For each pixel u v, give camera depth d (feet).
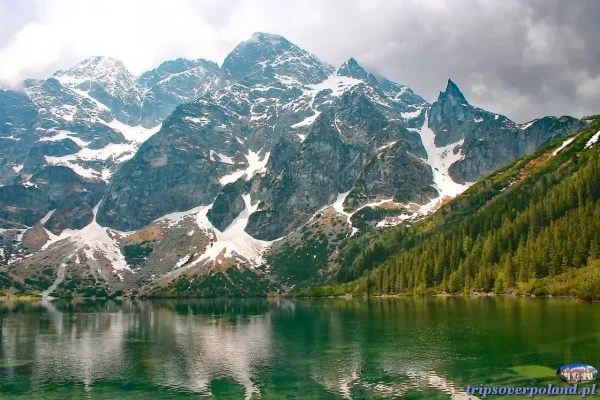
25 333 583.99
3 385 331.36
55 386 327.88
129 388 320.91
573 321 476.13
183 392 309.83
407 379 316.81
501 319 524.52
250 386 318.65
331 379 327.06
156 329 613.93
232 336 535.60
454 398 276.62
